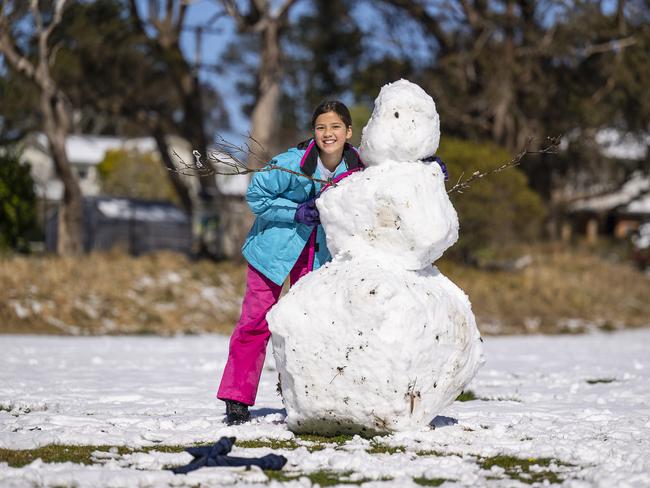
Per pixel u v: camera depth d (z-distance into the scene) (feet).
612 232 184.14
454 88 107.14
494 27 105.70
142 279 78.07
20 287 69.82
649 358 42.45
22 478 12.60
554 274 97.40
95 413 19.80
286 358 16.11
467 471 13.23
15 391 24.17
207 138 112.57
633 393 25.61
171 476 12.92
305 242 17.84
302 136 146.00
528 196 89.10
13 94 98.89
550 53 105.19
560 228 143.43
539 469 13.85
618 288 99.04
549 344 57.98
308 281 16.31
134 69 106.11
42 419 18.13
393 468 13.53
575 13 103.24
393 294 15.52
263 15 98.68
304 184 17.62
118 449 15.25
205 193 111.45
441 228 16.16
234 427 17.06
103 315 70.33
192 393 25.03
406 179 16.26
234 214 108.47
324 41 125.18
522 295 89.81
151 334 65.16
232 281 82.74
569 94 109.70
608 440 16.42
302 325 15.84
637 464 13.73
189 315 74.18
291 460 14.24
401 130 16.51
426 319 15.66
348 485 12.55
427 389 15.99
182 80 105.40
